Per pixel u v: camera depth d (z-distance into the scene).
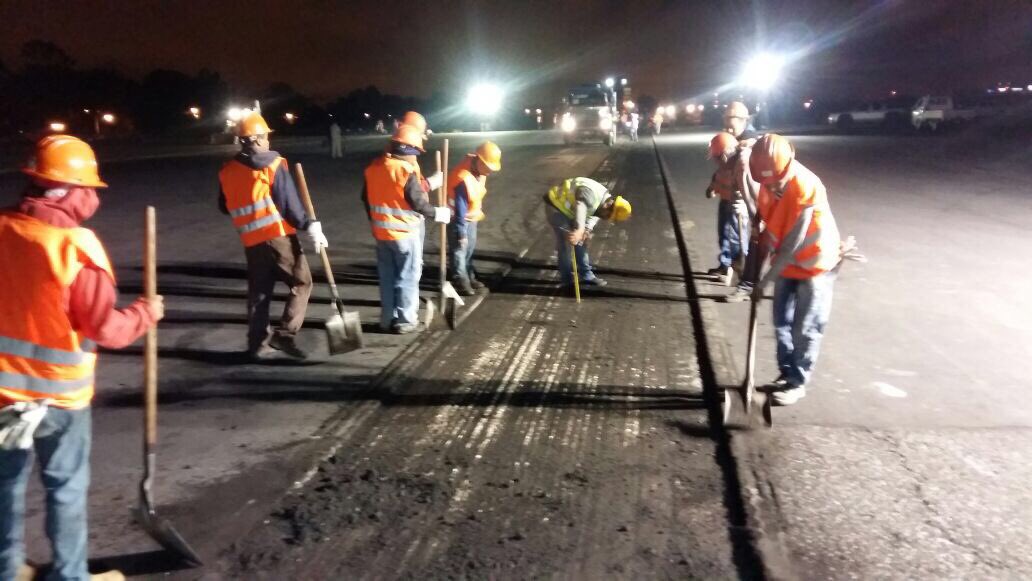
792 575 3.31
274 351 6.18
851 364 5.86
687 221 12.64
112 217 13.79
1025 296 7.80
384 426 4.83
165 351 6.23
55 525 2.98
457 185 7.79
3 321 2.74
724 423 4.70
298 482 4.14
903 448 4.46
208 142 50.53
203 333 6.73
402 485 4.11
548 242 11.27
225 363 5.94
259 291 5.84
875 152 26.92
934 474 4.16
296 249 5.82
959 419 4.86
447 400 5.23
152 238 3.11
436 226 13.09
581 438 4.68
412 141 6.33
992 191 16.28
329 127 28.55
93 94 69.69
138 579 3.33
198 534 3.66
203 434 4.70
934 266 9.15
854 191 16.34
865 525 3.69
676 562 3.46
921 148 28.66
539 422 4.90
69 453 2.94
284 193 5.60
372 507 3.90
